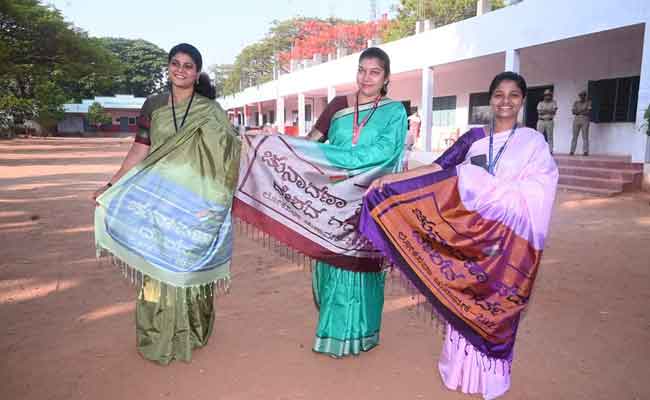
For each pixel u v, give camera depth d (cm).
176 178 291
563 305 409
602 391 279
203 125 292
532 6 1225
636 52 1205
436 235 265
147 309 307
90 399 268
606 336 350
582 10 1109
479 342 268
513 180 254
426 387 287
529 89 1511
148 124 306
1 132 3538
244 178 313
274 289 452
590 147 1342
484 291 263
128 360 312
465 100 1794
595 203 908
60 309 395
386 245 276
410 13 2797
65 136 4794
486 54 1381
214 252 306
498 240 256
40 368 300
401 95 2173
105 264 516
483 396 275
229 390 280
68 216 775
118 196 289
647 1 983
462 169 259
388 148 302
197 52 295
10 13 2314
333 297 319
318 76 2380
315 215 312
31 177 1330
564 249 592
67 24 2642
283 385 286
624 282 466
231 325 371
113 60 2916
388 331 366
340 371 304
